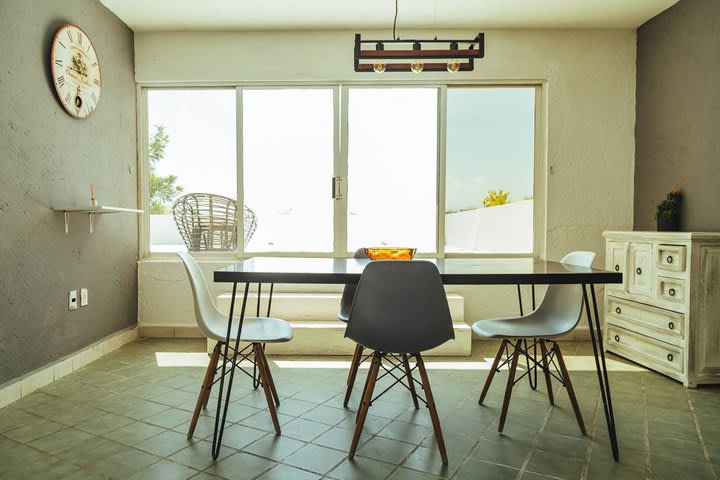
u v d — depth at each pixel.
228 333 2.00
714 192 3.12
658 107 3.71
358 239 4.19
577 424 2.29
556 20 3.85
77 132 3.20
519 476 1.80
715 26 3.12
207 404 2.52
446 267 2.25
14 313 2.59
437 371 3.15
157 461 1.90
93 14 3.41
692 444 2.08
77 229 3.19
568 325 2.32
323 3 3.56
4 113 2.51
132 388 2.77
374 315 1.85
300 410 2.45
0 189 2.48
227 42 4.06
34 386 2.70
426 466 1.87
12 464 1.87
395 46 4.04
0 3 2.47
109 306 3.62
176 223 4.24
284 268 2.18
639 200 3.98
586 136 4.05
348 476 1.79
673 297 2.90
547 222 4.08
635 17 3.79
